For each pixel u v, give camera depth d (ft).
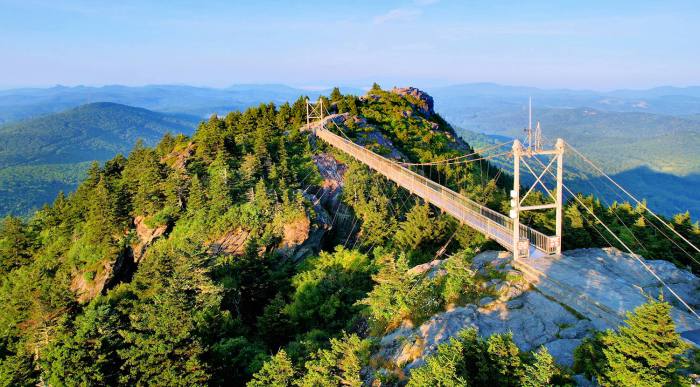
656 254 131.23
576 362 66.85
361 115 338.34
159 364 94.73
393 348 90.02
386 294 102.63
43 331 142.92
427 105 409.08
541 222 148.25
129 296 177.58
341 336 116.37
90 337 101.50
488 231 120.06
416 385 64.18
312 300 138.82
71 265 221.25
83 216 260.83
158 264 161.89
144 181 236.22
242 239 189.67
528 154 102.73
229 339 117.50
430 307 96.53
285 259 183.01
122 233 225.15
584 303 82.64
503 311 88.22
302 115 332.80
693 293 87.86
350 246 204.95
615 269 97.19
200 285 137.28
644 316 56.65
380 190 216.95
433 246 161.79
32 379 119.14
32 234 279.08
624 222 155.22
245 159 232.94
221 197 204.23
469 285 98.63
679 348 55.21
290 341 123.65
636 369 56.29
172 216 217.97
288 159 242.58
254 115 319.47
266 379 87.51
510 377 62.69
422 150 299.58
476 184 254.06
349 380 79.46
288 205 195.93
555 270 95.09
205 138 258.78
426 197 161.27
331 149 263.08
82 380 93.40
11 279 238.89
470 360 66.08
